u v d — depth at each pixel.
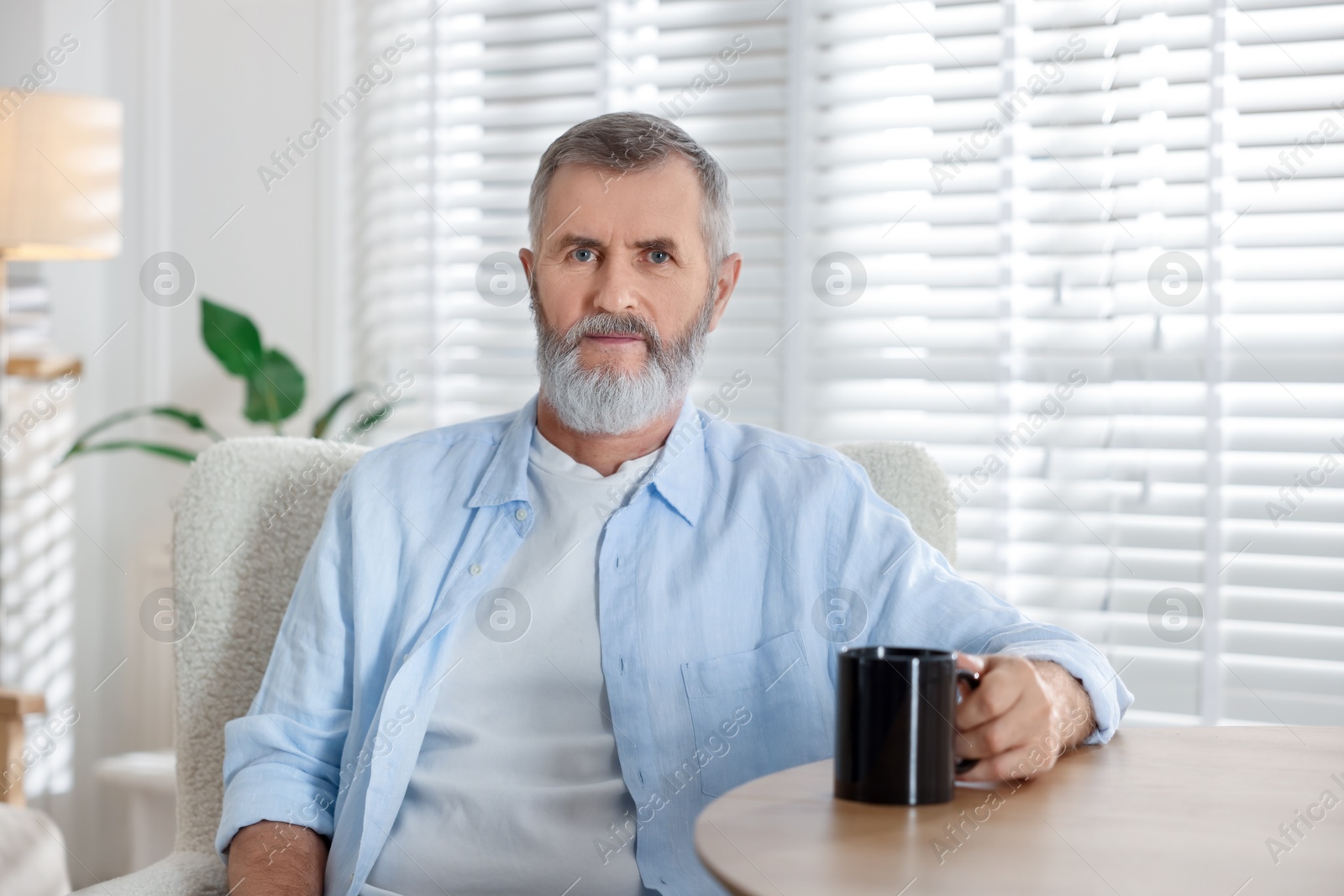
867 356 1.95
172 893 1.03
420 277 2.27
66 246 2.22
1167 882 0.60
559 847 1.05
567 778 1.08
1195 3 1.75
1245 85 1.73
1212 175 1.73
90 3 2.48
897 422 1.94
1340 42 1.68
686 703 1.09
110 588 2.50
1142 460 1.78
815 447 1.21
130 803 2.11
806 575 1.12
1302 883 0.60
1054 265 1.83
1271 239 1.70
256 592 1.24
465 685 1.11
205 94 2.43
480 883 1.06
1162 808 0.72
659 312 1.15
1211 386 1.74
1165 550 1.76
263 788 1.06
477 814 1.07
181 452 2.21
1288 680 1.70
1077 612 1.81
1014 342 1.86
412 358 2.27
